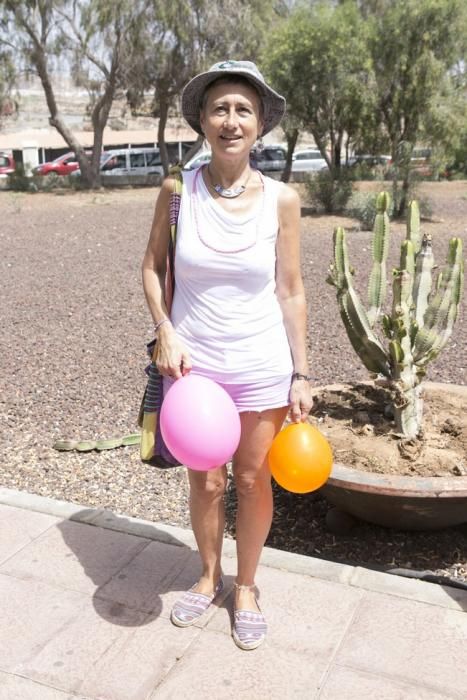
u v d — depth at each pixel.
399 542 3.82
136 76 26.83
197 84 2.42
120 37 26.08
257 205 2.47
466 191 25.19
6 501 3.77
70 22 26.67
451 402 4.40
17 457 4.68
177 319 2.59
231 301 2.48
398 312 3.79
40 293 9.78
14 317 8.49
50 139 42.72
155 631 2.78
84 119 45.41
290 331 2.64
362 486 3.35
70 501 4.11
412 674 2.55
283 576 3.13
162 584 3.09
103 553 3.31
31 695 2.46
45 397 5.78
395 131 16.69
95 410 5.51
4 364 6.67
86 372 6.41
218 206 2.46
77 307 8.95
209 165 2.55
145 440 2.65
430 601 2.95
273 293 2.58
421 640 2.73
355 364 6.48
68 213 20.70
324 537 3.89
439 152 16.58
